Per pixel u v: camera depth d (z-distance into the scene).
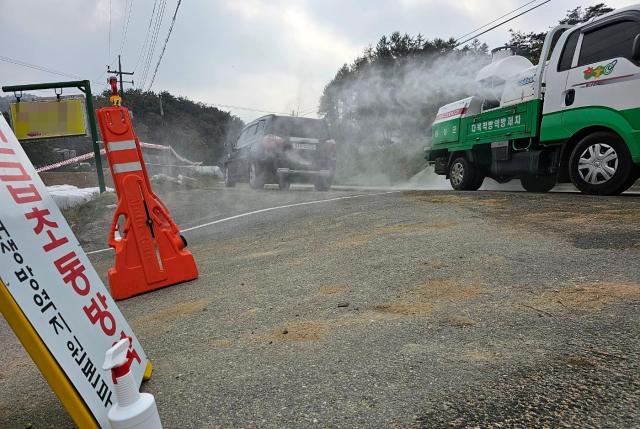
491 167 7.41
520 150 6.69
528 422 1.25
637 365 1.50
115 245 3.31
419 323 2.02
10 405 1.74
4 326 3.06
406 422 1.30
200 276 3.57
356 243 3.81
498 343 1.74
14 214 1.33
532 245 3.10
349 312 2.27
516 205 4.84
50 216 1.58
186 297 3.02
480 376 1.51
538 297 2.17
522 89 6.49
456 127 8.12
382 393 1.47
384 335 1.93
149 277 3.35
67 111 7.27
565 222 3.75
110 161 3.33
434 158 9.18
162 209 3.47
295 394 1.52
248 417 1.41
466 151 7.93
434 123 8.99
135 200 3.37
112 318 1.64
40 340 1.17
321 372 1.65
